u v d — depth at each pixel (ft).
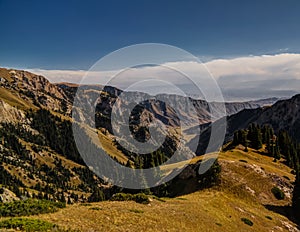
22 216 96.02
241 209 207.10
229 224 164.35
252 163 324.80
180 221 131.54
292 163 394.52
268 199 260.42
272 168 334.65
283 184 291.38
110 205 139.33
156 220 121.70
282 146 463.42
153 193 275.39
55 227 84.23
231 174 276.00
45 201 118.93
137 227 105.50
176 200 187.11
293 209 250.57
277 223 209.36
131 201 158.92
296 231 209.56
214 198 210.79
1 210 96.48
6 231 73.97
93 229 91.04
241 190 253.85
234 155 363.56
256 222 192.85
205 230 134.41
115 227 99.09
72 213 108.78
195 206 171.22
